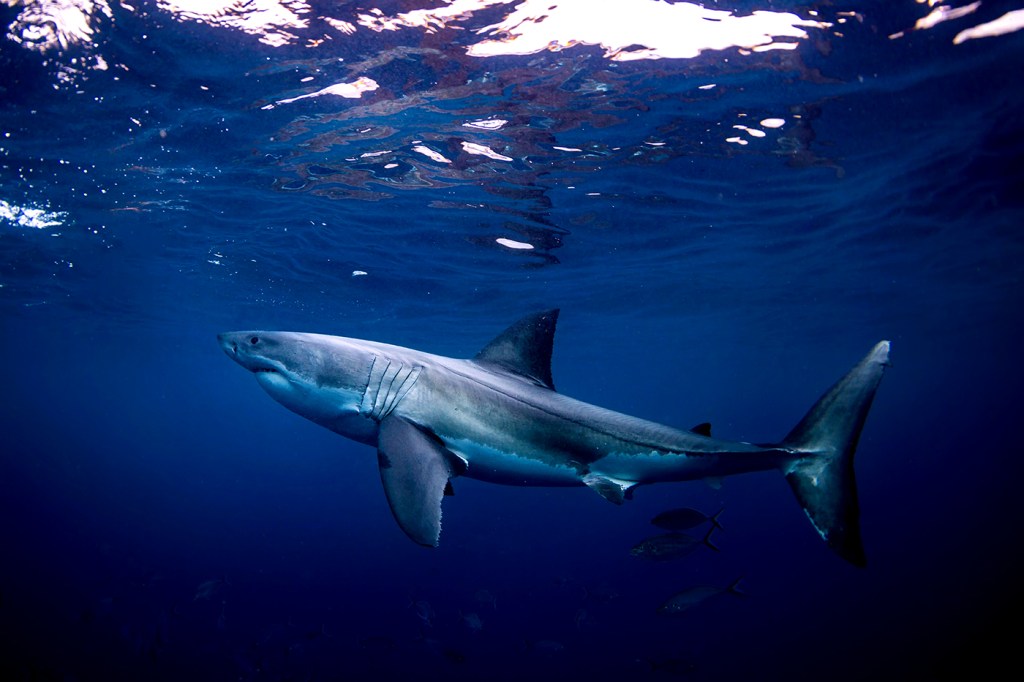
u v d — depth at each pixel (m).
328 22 7.40
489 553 30.02
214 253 17.17
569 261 18.16
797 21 7.66
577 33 7.69
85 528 36.50
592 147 11.07
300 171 11.91
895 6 7.46
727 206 14.27
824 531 4.71
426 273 19.12
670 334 33.28
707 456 4.88
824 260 19.44
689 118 10.10
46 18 7.24
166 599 20.09
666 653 16.14
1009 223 17.02
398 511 3.55
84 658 14.78
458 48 7.94
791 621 18.64
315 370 4.42
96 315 27.08
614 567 26.19
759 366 56.28
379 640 10.16
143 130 10.10
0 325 30.22
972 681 12.69
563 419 4.79
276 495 58.53
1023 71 9.03
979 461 79.69
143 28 7.48
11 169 11.57
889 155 11.94
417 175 12.18
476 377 4.77
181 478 77.69
